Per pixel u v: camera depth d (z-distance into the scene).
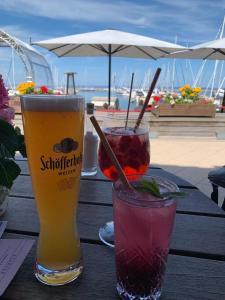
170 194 0.51
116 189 0.54
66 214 0.56
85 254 0.65
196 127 5.40
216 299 0.53
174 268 0.61
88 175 1.15
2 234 0.73
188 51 6.73
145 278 0.52
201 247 0.69
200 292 0.54
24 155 0.69
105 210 0.86
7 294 0.53
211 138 5.45
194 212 0.87
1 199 0.79
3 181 0.68
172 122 5.33
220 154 4.49
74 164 0.54
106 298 0.53
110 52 6.51
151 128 5.32
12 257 0.62
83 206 0.89
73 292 0.54
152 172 1.24
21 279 0.57
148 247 0.50
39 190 0.54
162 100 5.68
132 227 0.50
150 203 0.48
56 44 5.90
